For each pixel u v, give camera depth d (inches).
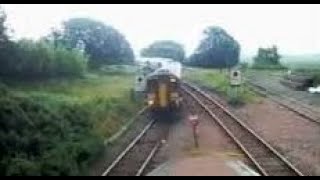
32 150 794.8
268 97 1512.1
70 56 1700.3
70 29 2153.1
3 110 800.3
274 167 783.7
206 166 680.4
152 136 1033.5
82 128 967.6
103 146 890.1
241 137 991.0
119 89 1576.0
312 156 860.0
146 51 2551.7
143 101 1416.1
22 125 821.9
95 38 2215.8
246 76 2143.2
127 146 955.3
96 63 2153.1
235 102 1384.1
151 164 823.7
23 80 1402.6
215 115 1222.3
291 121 1147.9
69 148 824.9
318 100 1434.5
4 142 755.4
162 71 1256.8
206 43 2546.8
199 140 976.9
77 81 1675.7
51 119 906.7
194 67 2549.2
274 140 973.8
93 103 1202.0
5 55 1342.3
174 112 1235.9
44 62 1475.1
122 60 2353.6
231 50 2518.5
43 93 1278.3
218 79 1980.8
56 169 733.3
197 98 1478.8
